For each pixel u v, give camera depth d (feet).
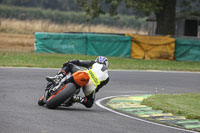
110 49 285.43
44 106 100.48
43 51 274.36
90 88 98.32
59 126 77.05
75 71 97.04
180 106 118.11
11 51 277.85
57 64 216.54
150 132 80.84
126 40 288.51
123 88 153.89
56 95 94.12
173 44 297.33
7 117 81.51
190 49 299.38
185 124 94.58
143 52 291.99
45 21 464.24
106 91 143.43
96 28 478.59
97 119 88.63
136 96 136.56
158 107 112.68
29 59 230.68
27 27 431.43
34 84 142.82
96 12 345.31
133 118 95.45
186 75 215.92
